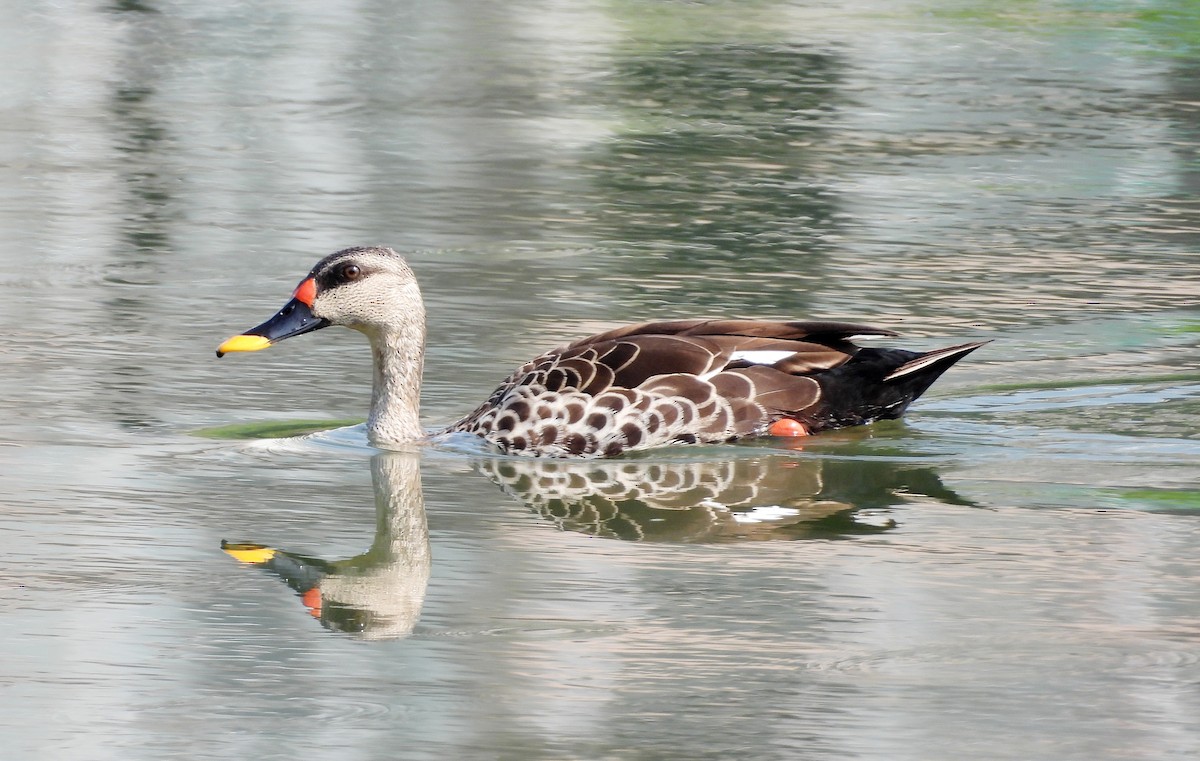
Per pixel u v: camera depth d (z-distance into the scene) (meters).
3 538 13.09
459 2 47.31
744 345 15.97
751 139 31.30
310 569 12.64
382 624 11.58
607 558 12.85
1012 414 16.56
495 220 25.36
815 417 15.95
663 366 15.70
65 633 11.38
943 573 12.49
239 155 29.89
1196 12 45.81
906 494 14.36
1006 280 22.02
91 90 35.44
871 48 40.44
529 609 11.85
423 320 16.08
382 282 15.91
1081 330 19.61
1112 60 39.34
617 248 23.62
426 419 16.55
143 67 38.00
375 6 46.66
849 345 16.25
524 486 14.73
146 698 10.43
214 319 20.02
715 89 35.81
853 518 13.77
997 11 45.72
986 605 11.85
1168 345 18.94
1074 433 16.02
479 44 41.03
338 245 23.75
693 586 12.27
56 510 13.76
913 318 20.16
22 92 35.03
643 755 9.70
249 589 12.23
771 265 22.78
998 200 26.86
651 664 10.92
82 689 10.55
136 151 30.06
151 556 12.84
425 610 11.81
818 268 22.64
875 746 9.84
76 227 24.62
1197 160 29.84
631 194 27.12
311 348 19.20
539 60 38.94
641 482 14.84
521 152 30.17
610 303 20.69
